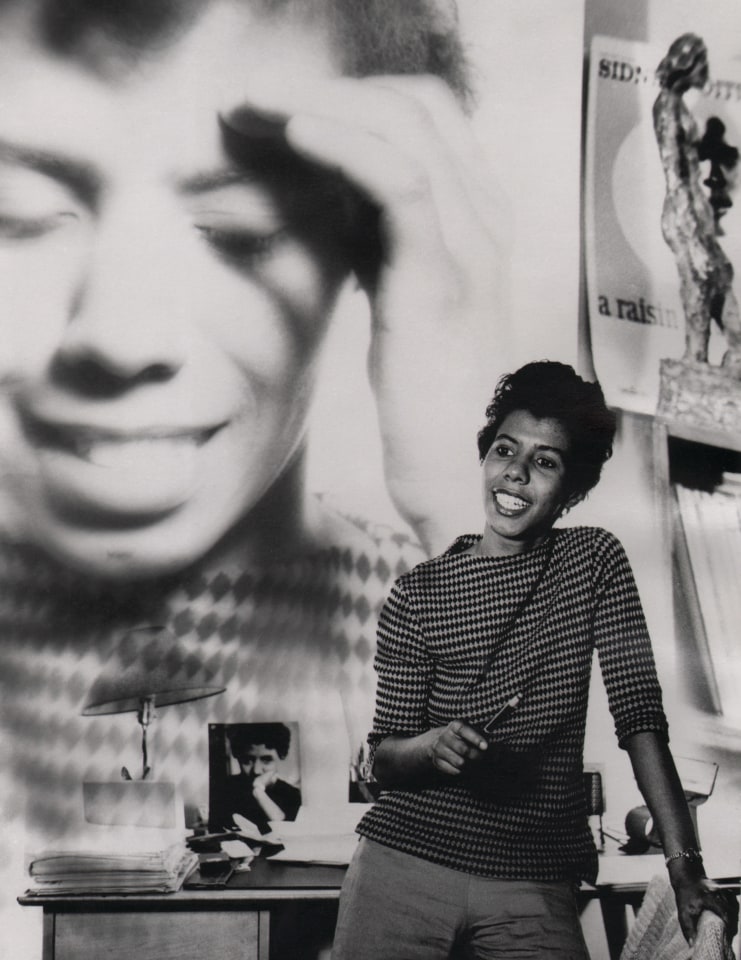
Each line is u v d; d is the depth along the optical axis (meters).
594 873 2.41
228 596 2.61
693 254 2.89
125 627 2.58
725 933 2.37
